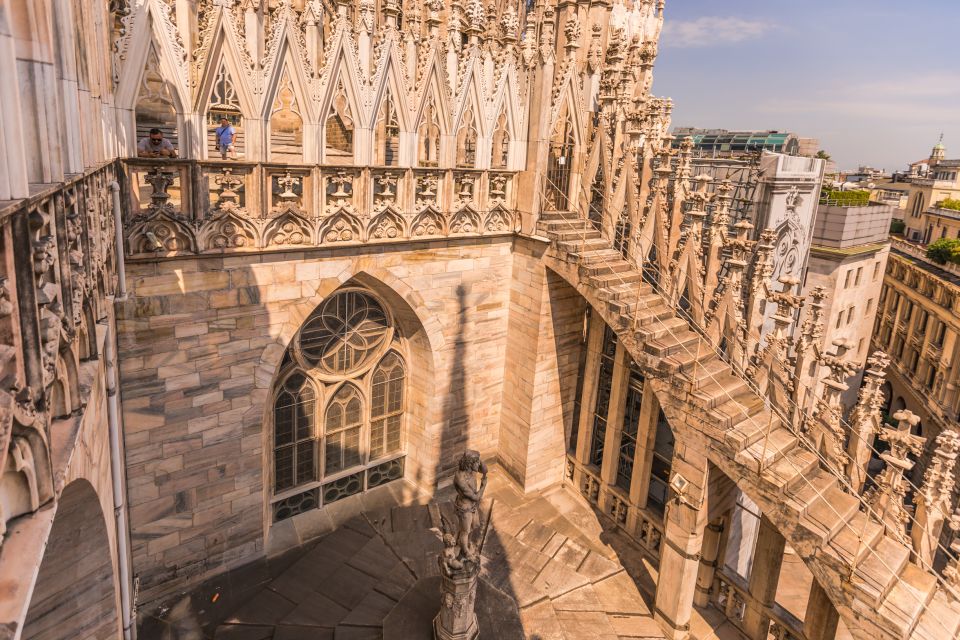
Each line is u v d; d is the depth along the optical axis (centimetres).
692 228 1362
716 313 1300
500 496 1742
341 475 1645
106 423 799
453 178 1463
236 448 1288
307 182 1218
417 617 1209
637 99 1656
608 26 1780
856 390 3459
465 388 1700
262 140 1134
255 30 1077
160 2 972
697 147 3164
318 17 1183
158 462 1189
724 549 1390
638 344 1298
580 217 1650
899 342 5403
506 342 1742
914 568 968
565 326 1681
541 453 1756
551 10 1448
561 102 1553
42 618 737
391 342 1638
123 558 870
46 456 331
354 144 1273
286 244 1220
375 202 1338
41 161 402
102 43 792
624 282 1460
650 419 1521
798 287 2089
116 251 949
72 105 520
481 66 1447
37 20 395
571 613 1317
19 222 304
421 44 1352
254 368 1260
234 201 1140
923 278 4994
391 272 1433
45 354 355
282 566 1410
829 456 1120
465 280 1588
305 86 1162
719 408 1162
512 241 1655
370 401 1653
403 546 1463
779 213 1914
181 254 1089
